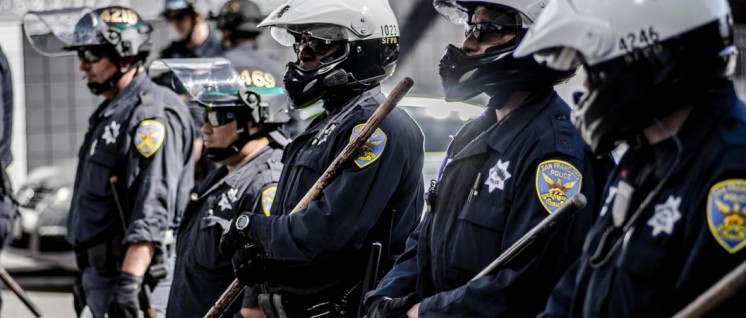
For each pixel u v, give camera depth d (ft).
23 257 29.43
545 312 8.73
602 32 7.88
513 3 9.96
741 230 7.30
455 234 9.99
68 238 17.56
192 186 17.58
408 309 10.18
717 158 7.52
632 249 7.77
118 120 16.88
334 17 12.25
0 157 20.30
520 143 9.77
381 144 11.70
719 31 7.80
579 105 8.25
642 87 7.84
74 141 37.83
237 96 14.35
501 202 9.70
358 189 11.52
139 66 17.47
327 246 11.51
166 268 16.78
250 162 14.44
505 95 10.15
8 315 25.70
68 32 17.35
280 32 13.38
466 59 10.19
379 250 11.57
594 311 8.02
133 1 23.95
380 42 12.47
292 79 12.52
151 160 16.63
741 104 7.81
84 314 17.90
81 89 37.76
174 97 17.37
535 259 9.28
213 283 14.35
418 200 12.34
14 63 37.47
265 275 12.27
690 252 7.52
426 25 37.52
